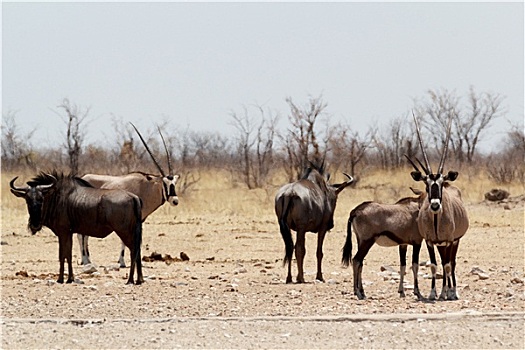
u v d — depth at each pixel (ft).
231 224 299.17
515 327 129.90
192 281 180.86
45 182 184.34
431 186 150.30
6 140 539.70
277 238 264.31
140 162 466.29
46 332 128.47
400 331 126.93
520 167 445.37
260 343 120.67
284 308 146.51
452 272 156.66
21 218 318.04
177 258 222.28
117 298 157.79
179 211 341.21
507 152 556.51
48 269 206.39
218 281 180.75
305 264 210.38
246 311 144.15
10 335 126.62
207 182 448.65
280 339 122.83
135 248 178.19
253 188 428.97
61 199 179.83
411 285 172.35
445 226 151.23
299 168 431.43
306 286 172.35
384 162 484.33
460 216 156.04
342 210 325.83
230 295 160.45
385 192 388.98
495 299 154.81
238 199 375.66
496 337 123.75
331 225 185.06
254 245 249.34
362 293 158.10
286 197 178.29
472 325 131.34
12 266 211.00
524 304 148.97
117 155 495.82
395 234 156.87
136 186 217.36
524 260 213.46
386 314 138.31
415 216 156.46
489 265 204.85
